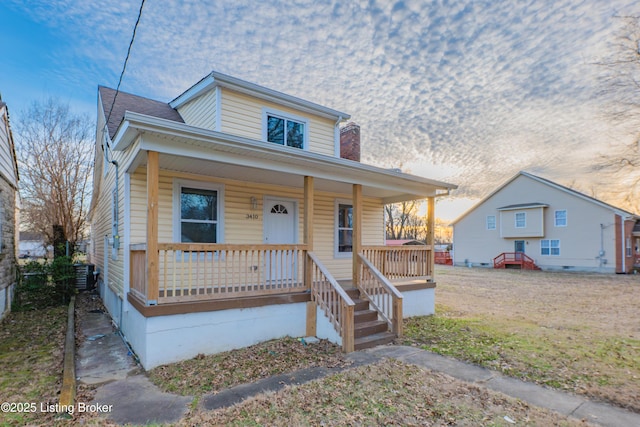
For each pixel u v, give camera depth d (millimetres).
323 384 4160
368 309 7078
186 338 5129
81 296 12273
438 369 4719
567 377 4461
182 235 6949
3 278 8258
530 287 14719
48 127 16000
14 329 7293
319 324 6336
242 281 7633
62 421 3334
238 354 5328
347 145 11555
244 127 8422
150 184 4914
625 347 5785
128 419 3371
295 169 6551
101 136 10180
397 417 3352
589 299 11438
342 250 9930
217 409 3557
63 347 5949
